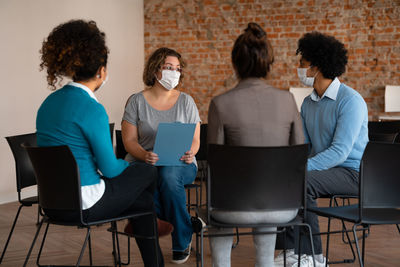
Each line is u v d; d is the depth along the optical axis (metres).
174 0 7.60
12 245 3.76
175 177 3.15
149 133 3.30
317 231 2.92
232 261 3.30
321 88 3.11
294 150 2.13
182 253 3.28
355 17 7.10
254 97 2.23
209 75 7.54
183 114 3.36
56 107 2.35
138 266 3.23
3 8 5.39
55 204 2.36
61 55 2.30
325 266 2.98
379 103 7.10
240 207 2.19
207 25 7.50
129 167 2.50
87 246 3.71
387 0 6.97
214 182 2.21
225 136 2.28
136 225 2.62
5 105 5.45
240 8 7.39
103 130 2.33
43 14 5.88
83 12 6.47
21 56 5.62
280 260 2.93
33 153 2.34
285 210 2.23
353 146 3.06
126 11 7.32
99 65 2.40
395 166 2.32
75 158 2.32
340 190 2.95
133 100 3.37
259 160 2.13
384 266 3.18
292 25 7.27
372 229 4.17
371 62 7.09
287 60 7.31
